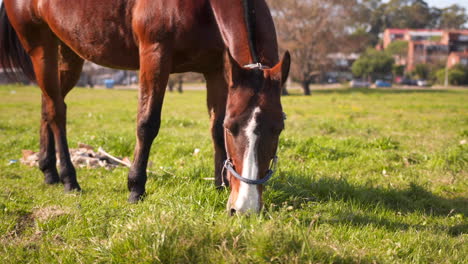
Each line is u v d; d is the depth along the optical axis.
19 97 26.09
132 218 3.25
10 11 4.73
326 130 10.05
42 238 3.07
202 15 3.67
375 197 4.27
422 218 3.72
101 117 13.70
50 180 4.80
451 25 106.25
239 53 3.26
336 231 3.16
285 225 2.89
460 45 81.56
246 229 2.63
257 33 3.32
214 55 3.83
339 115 15.71
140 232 2.67
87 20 4.16
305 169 5.41
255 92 2.77
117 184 4.68
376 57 74.50
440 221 3.69
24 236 3.16
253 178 2.70
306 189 4.26
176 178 4.60
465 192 4.77
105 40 4.16
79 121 12.34
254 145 2.70
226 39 3.44
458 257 2.80
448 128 10.88
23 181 4.88
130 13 3.95
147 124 3.85
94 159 5.66
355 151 6.84
